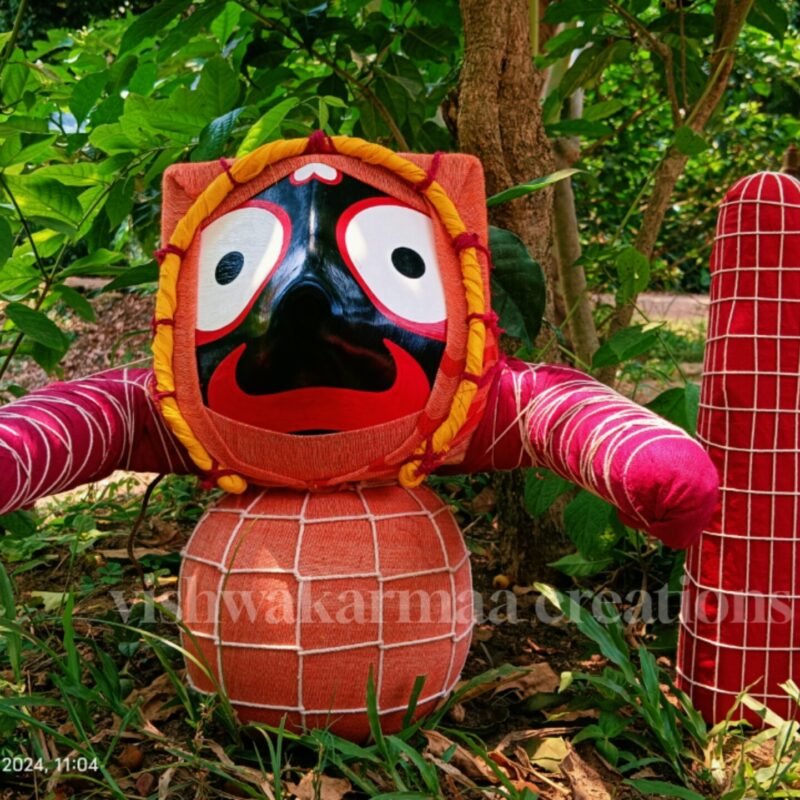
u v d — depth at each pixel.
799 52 4.16
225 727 1.70
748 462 1.78
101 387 1.68
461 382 1.61
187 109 2.21
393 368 1.56
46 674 1.93
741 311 1.78
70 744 1.56
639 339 2.24
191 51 2.87
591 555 2.19
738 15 2.63
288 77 2.71
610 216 4.97
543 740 1.75
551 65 3.12
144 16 2.39
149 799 1.52
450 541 1.70
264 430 1.58
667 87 2.95
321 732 1.57
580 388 1.65
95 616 2.37
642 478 1.37
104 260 2.39
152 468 1.78
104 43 3.38
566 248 3.03
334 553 1.58
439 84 2.94
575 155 3.07
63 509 3.26
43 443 1.47
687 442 1.41
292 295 1.51
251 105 2.39
